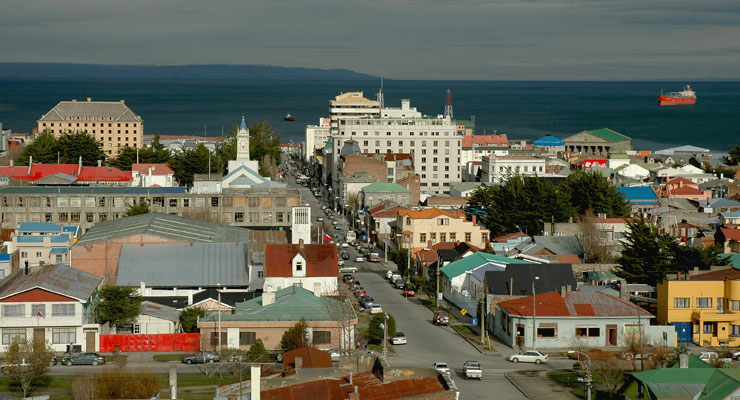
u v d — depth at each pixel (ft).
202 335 483.10
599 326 509.76
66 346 483.51
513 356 479.00
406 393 306.35
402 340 515.91
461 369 460.96
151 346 490.49
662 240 630.33
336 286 567.18
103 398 374.22
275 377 336.08
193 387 401.70
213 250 620.08
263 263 590.14
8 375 415.23
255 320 484.74
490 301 557.33
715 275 547.90
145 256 609.83
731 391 323.78
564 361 483.10
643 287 593.01
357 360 343.26
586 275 643.86
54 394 395.75
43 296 480.64
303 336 470.80
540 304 518.37
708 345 525.75
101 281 537.65
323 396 304.30
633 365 443.73
